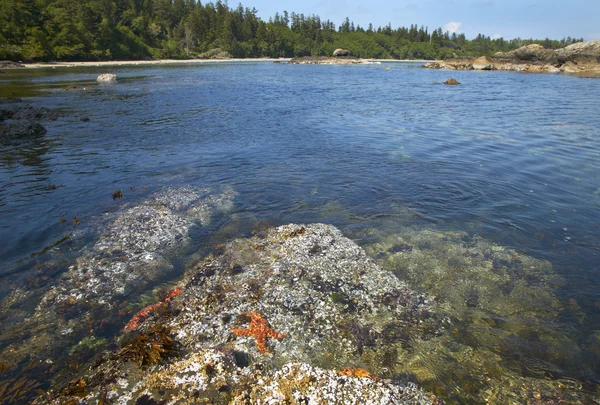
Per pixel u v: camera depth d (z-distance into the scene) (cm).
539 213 902
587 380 468
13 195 998
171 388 434
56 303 605
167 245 782
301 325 552
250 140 1581
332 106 2508
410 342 526
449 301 611
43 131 1686
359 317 570
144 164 1263
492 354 507
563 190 1026
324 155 1373
